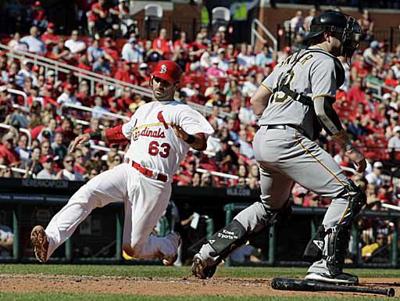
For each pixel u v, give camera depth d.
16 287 20.31
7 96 48.00
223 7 76.38
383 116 62.19
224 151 49.12
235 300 17.94
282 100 20.80
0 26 64.69
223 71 62.12
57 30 65.81
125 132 21.92
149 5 69.81
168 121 21.27
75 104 50.41
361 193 20.67
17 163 42.56
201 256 22.31
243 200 39.72
